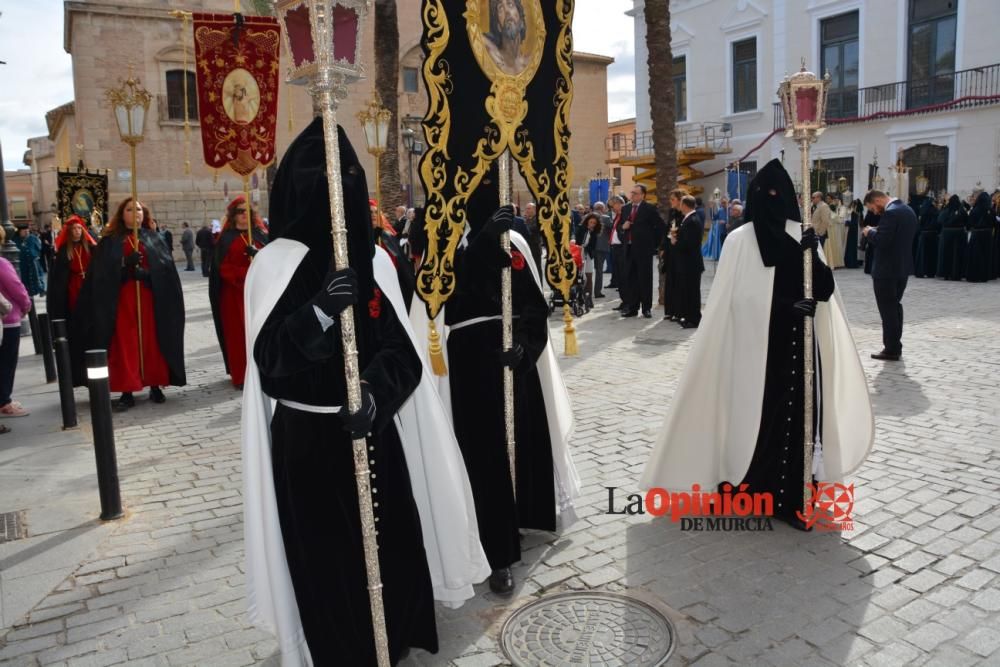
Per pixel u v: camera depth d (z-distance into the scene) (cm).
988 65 1934
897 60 2117
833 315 427
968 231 1441
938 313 1098
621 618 336
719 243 2192
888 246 786
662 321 1122
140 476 543
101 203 1076
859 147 2211
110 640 334
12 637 338
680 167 2556
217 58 733
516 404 403
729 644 313
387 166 1412
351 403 255
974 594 343
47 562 409
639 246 1124
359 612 279
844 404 437
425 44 328
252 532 276
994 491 455
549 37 384
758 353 412
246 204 780
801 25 2312
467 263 370
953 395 664
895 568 369
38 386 846
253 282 271
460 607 346
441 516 305
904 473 487
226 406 743
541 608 347
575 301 1197
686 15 2612
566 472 424
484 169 354
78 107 2517
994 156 1931
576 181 3569
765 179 411
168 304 745
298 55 266
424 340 375
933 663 296
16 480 536
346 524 277
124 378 722
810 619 328
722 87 2547
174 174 2673
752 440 417
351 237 273
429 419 300
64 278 742
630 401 691
